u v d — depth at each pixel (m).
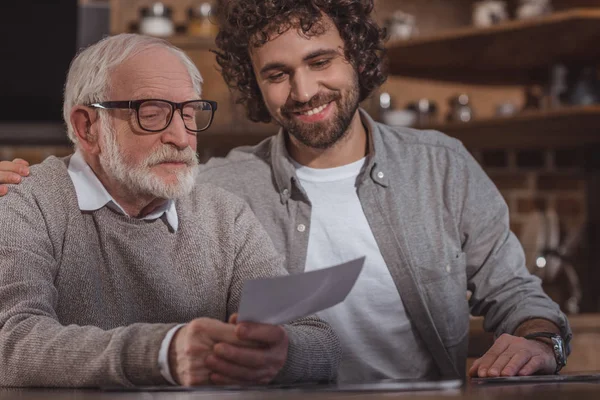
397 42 3.01
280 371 1.21
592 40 2.97
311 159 1.78
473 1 3.42
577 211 3.51
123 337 1.14
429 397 0.92
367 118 1.82
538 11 3.04
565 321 1.62
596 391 1.00
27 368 1.17
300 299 1.07
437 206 1.78
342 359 1.71
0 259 1.31
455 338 1.76
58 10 3.41
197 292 1.50
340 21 1.63
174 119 1.43
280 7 1.60
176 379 1.12
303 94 1.61
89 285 1.42
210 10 3.01
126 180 1.42
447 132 3.17
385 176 1.77
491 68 3.33
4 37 3.41
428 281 1.75
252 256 1.55
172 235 1.51
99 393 1.01
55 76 3.42
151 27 3.14
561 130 3.11
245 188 1.80
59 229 1.42
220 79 3.11
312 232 1.75
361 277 1.73
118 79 1.43
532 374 1.37
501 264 1.76
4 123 3.41
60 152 3.41
